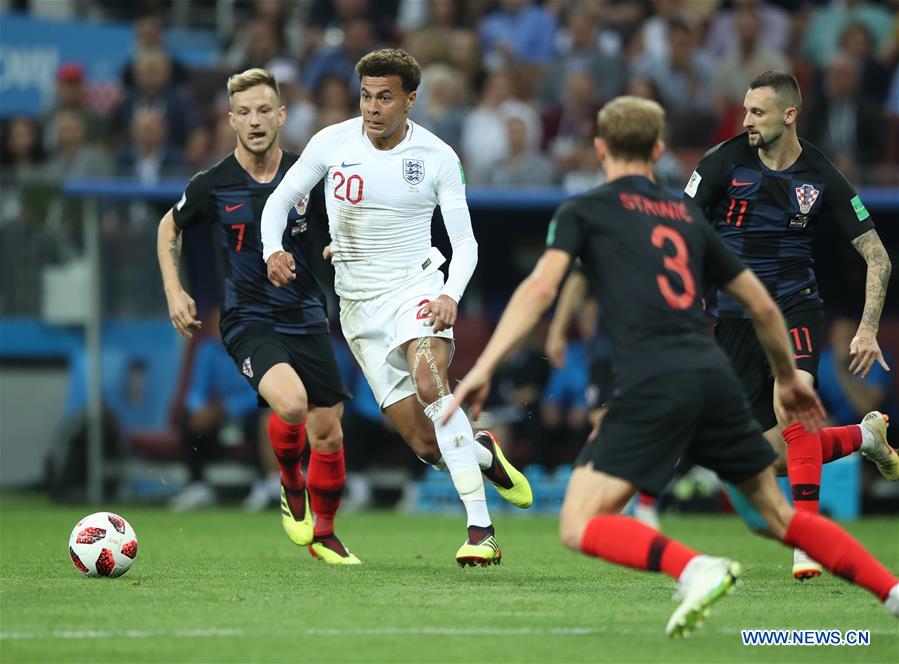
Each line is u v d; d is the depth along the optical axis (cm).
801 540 1967
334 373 2870
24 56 6512
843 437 2800
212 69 6481
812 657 1822
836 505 4953
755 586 2600
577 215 1942
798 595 2448
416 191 2770
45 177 5497
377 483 5422
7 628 1953
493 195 5191
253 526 4359
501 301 5438
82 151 5853
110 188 5338
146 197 5359
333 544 2939
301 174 2753
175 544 3625
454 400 1809
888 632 2008
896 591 1920
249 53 6488
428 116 6006
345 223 2795
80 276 5419
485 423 4706
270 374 2744
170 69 6331
